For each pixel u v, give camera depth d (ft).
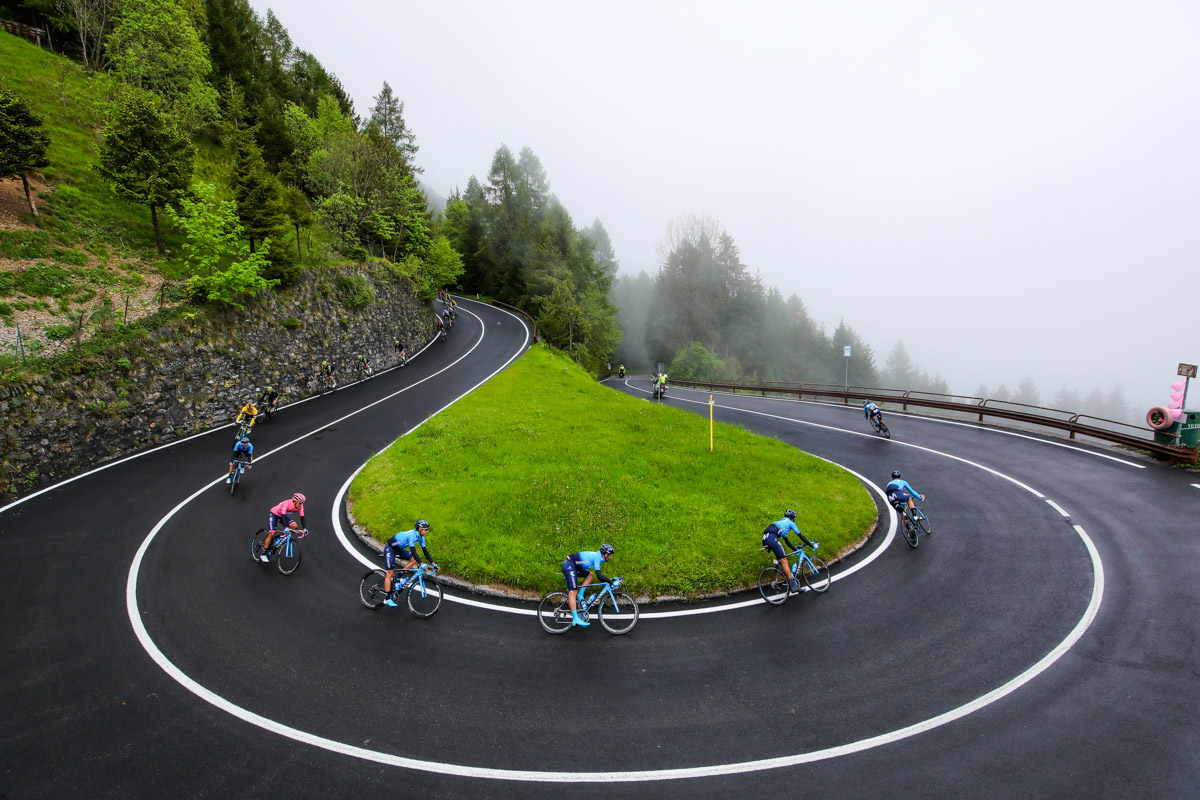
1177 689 25.63
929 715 24.67
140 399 64.85
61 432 55.77
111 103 97.35
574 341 193.77
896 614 33.17
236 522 45.68
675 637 31.19
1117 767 21.43
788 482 55.11
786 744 23.17
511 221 234.58
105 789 20.45
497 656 29.22
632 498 48.96
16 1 124.16
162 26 109.50
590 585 31.68
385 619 32.53
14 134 71.56
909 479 58.44
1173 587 34.30
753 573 37.60
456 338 160.04
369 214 132.98
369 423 78.13
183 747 22.62
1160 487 51.42
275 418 79.87
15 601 33.50
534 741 23.31
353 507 48.01
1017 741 22.98
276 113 138.82
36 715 24.25
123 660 28.19
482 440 66.33
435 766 21.93
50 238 75.31
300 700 25.55
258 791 20.54
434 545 39.93
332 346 102.73
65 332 62.28
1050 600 33.81
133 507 48.14
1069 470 57.98
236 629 31.17
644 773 21.72
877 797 20.45
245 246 83.20
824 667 28.27
